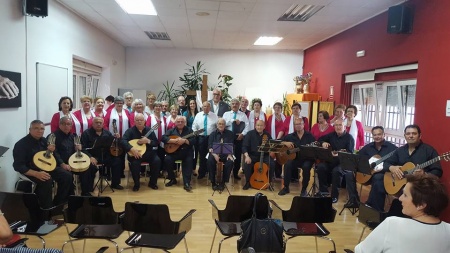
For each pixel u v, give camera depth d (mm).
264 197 2666
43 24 4906
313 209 2736
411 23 4668
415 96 4609
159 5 5398
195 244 3389
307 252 3277
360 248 1539
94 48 7137
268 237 2301
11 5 4160
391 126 5578
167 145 5441
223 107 6469
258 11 5641
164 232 2436
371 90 6281
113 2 5352
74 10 5883
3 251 1630
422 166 3676
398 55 5035
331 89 7766
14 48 4234
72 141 4555
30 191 4039
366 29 6090
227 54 10023
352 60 6684
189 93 8547
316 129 5766
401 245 1399
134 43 9273
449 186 3945
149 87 10070
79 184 5176
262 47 9547
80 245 3295
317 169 5027
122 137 5258
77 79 6863
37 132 3961
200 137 5922
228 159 5344
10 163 4258
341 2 5023
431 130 4273
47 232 2594
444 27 4055
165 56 10016
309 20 6234
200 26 6930
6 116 4129
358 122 5520
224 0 5027
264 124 5652
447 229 1399
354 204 4480
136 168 5152
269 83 10062
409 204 1459
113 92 8734
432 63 4266
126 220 2449
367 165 3904
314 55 9023
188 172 5363
